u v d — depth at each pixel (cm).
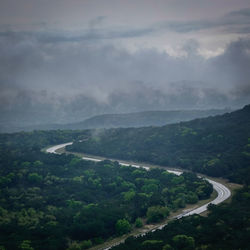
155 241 15175
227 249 13938
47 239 16862
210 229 16000
